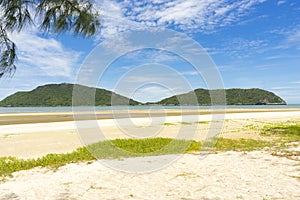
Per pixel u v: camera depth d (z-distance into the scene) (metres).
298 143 11.13
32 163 8.02
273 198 4.96
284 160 8.01
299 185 5.67
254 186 5.69
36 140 13.16
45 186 6.01
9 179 6.61
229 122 22.58
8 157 8.91
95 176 6.75
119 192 5.54
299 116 31.78
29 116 33.88
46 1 3.23
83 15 3.42
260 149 10.00
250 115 33.72
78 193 5.51
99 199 5.14
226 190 5.49
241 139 12.38
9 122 24.75
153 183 6.12
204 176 6.57
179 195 5.27
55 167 7.72
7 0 3.09
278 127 17.95
